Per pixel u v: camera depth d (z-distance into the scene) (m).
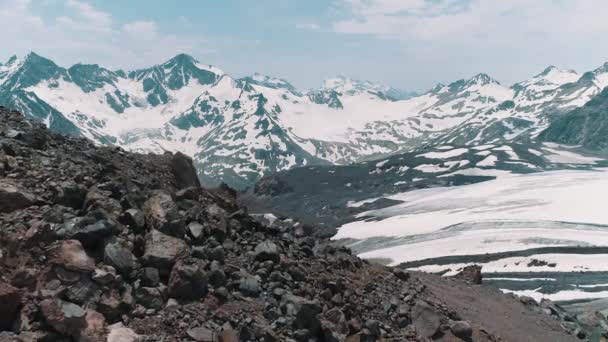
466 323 26.70
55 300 15.56
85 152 27.55
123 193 23.47
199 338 17.34
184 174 34.31
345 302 24.83
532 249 164.88
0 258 16.64
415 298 29.19
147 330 17.14
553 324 37.47
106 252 18.70
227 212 30.84
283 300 21.17
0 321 14.82
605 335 39.66
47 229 18.08
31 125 28.92
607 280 127.81
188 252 21.27
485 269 148.88
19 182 21.42
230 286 21.52
